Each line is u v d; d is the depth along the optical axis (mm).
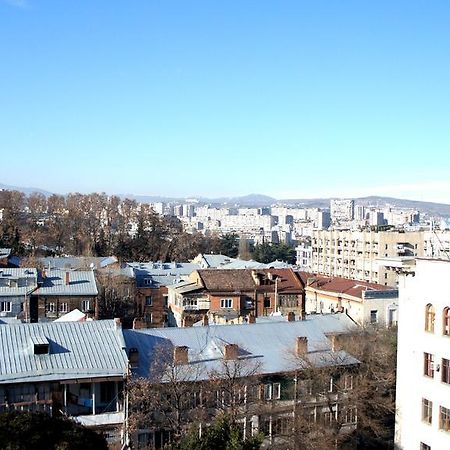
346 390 54062
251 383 51281
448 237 81688
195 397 49781
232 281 98688
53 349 49906
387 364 59219
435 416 49125
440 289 48812
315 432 49781
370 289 86875
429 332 50031
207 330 58438
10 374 46344
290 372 54406
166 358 51500
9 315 89875
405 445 52156
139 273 118625
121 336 52969
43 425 30750
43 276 95562
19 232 169500
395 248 173250
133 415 46312
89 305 94125
